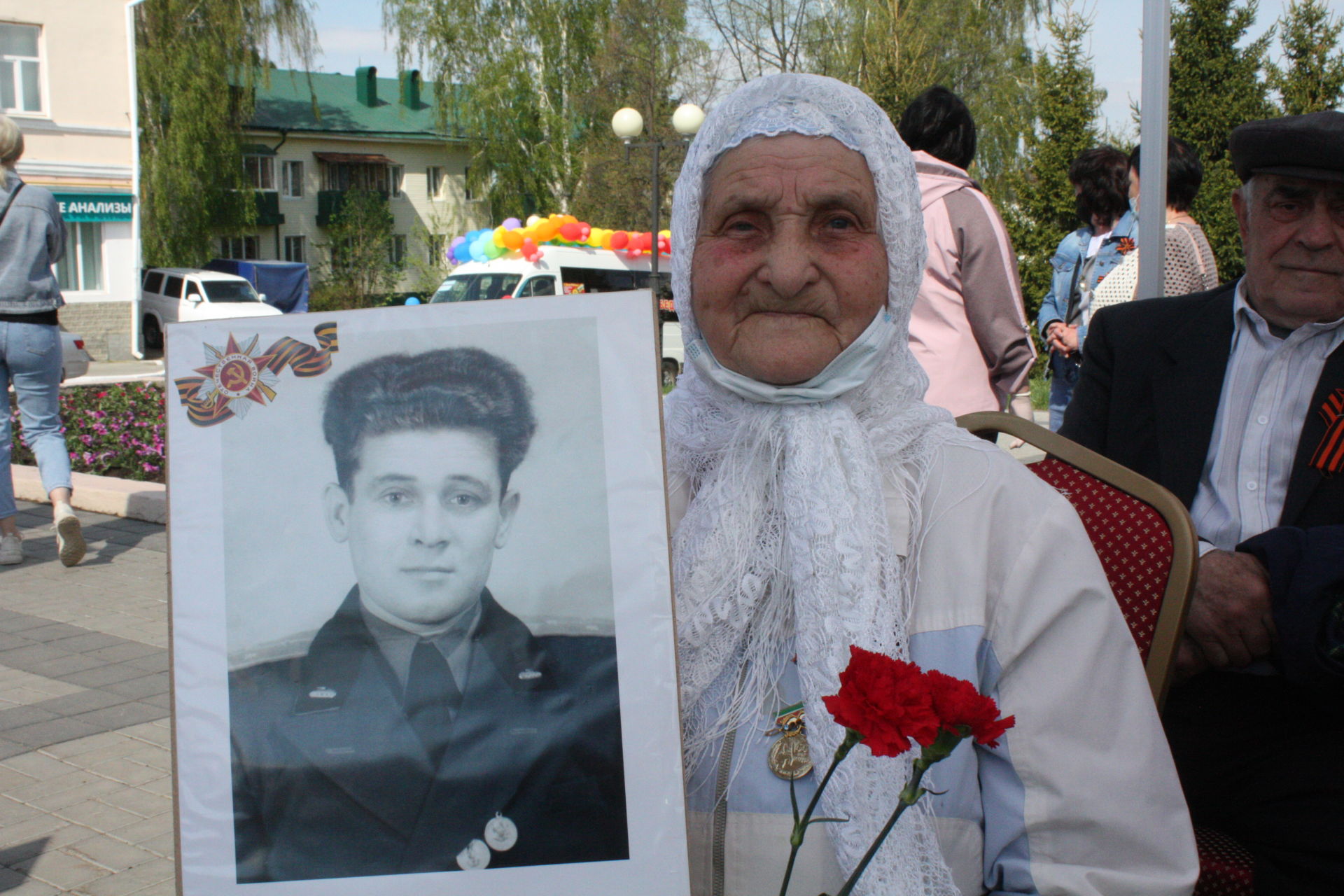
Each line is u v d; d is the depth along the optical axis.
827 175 1.37
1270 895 1.75
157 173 27.64
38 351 5.41
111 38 23.59
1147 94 2.67
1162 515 1.61
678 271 1.52
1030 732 1.33
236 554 1.18
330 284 36.88
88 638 4.63
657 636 1.15
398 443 1.17
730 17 30.11
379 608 1.16
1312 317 1.93
